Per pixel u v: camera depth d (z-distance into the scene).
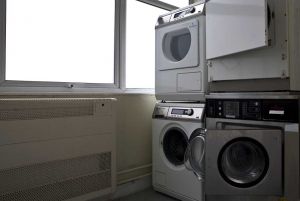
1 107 1.43
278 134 1.59
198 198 1.96
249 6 1.57
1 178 1.44
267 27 1.47
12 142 1.45
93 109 1.84
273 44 1.63
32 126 1.53
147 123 2.58
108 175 1.95
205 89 2.04
